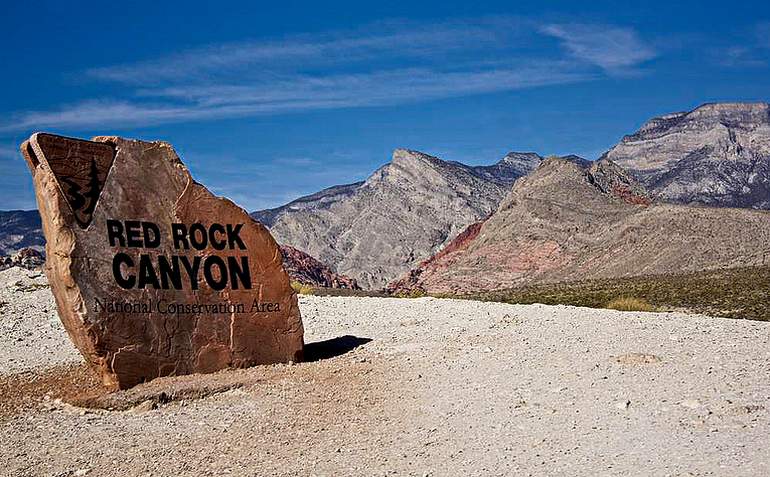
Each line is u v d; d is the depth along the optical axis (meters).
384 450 10.41
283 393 13.62
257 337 15.62
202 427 11.88
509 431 10.79
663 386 12.49
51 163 13.69
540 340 16.69
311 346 17.75
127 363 13.88
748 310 37.75
